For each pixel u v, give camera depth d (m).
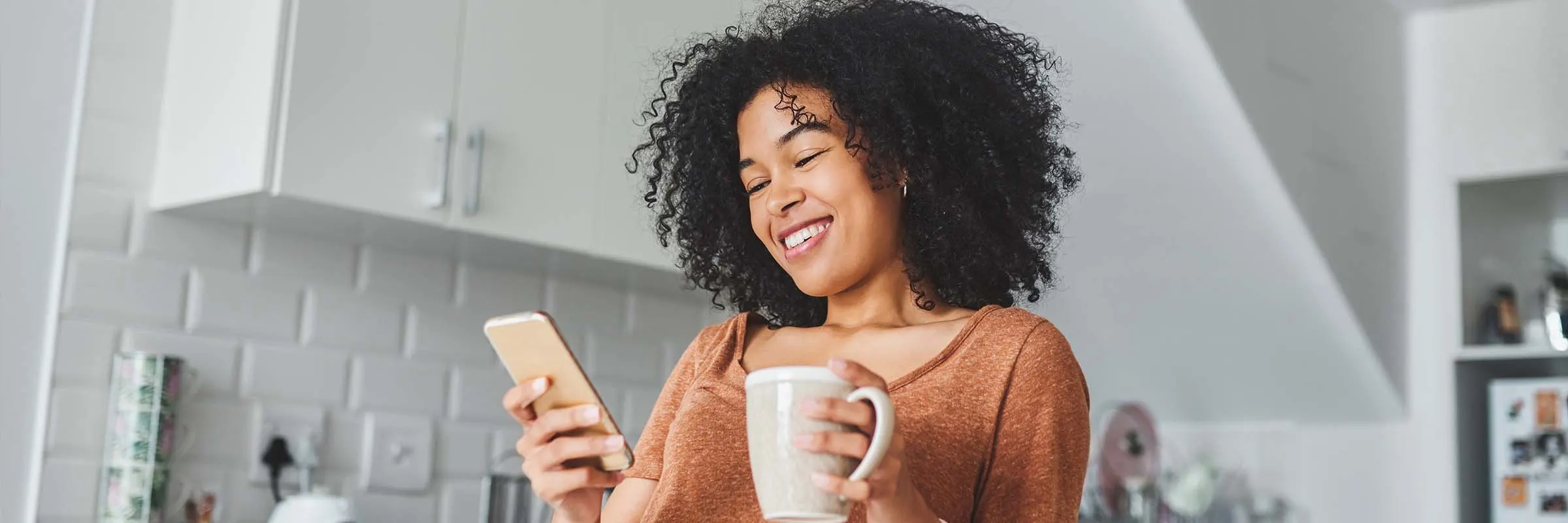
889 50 1.16
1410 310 3.56
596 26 2.46
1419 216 3.59
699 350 1.21
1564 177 3.39
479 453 2.68
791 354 1.12
